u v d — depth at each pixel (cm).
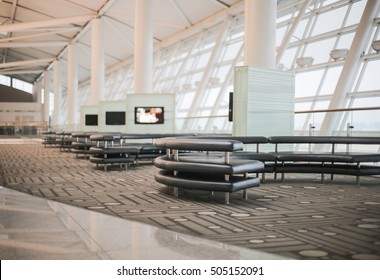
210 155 666
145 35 1584
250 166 520
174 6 1934
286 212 441
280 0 1625
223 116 1434
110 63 3359
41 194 556
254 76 870
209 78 1777
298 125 976
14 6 2414
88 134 1326
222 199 522
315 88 1256
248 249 301
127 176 784
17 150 1736
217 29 2020
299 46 1375
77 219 396
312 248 305
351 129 880
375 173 680
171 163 539
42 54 3784
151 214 425
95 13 2248
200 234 343
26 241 316
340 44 1241
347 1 1303
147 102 1488
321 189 619
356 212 443
